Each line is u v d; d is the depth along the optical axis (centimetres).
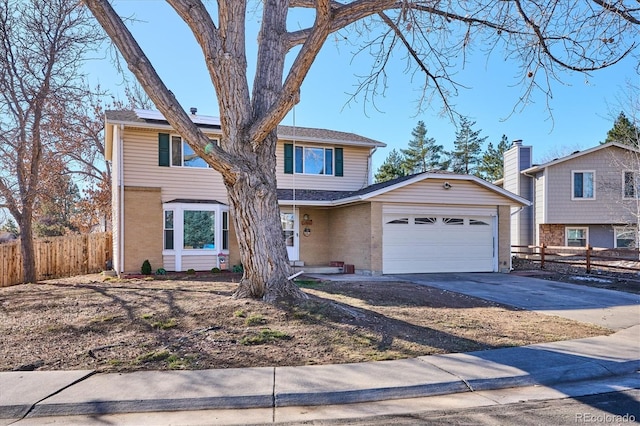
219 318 718
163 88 731
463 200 1606
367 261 1526
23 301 935
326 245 1819
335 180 1861
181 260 1551
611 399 463
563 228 2319
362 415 421
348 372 520
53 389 468
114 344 620
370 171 1919
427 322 767
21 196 1489
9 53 1415
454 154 4909
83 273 1836
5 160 1534
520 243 2431
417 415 420
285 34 900
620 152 2202
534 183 2380
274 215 831
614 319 852
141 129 1549
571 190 2247
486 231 1659
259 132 792
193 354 580
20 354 589
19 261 1619
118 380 496
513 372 523
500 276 1532
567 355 598
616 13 709
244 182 800
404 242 1547
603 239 2283
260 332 655
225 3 802
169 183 1576
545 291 1201
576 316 882
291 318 720
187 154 1611
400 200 1526
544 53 844
